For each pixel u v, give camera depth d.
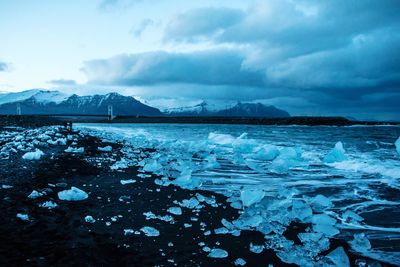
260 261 3.53
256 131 46.31
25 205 4.90
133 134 30.41
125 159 11.06
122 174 8.25
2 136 15.11
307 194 6.97
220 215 5.14
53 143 14.36
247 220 4.79
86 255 3.32
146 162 10.40
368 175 9.25
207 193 6.71
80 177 7.49
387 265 3.62
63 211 4.80
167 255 3.51
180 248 3.74
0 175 6.85
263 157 12.62
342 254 3.76
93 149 13.66
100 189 6.46
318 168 10.48
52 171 7.83
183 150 15.34
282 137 30.91
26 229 3.93
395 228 4.84
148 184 7.21
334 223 4.96
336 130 54.50
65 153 11.48
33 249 3.37
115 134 28.17
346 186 7.80
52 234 3.84
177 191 6.68
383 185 7.90
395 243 4.26
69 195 5.52
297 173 9.53
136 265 3.20
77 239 3.76
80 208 5.03
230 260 3.51
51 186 6.27
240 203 5.77
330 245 4.15
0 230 3.83
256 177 8.80
